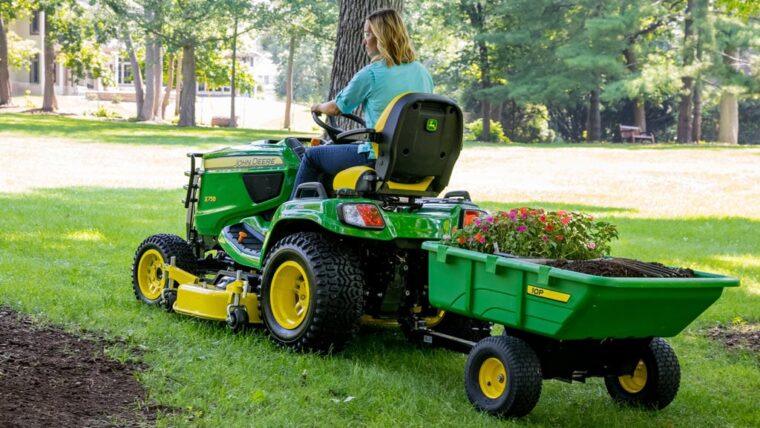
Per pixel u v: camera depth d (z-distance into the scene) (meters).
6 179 19.31
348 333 5.92
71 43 54.88
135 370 5.34
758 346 7.29
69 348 5.72
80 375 5.16
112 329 6.28
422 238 6.00
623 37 45.78
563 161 29.38
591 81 46.22
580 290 4.50
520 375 4.90
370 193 6.14
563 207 17.00
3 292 7.19
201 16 47.50
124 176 21.55
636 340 5.32
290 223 6.39
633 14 42.56
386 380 5.54
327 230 6.25
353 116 6.53
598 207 17.25
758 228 14.64
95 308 6.96
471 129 51.53
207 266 7.64
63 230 11.48
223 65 62.19
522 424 4.93
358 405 4.99
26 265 8.75
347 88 6.29
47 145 30.19
